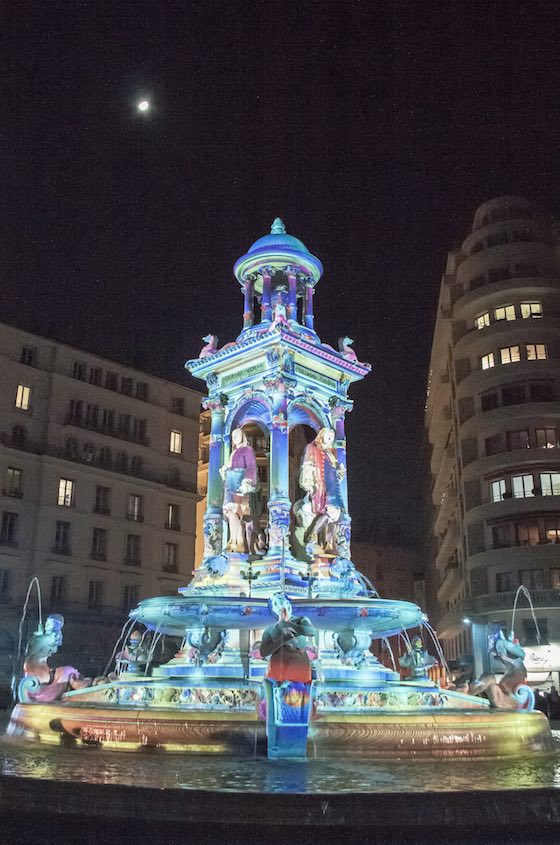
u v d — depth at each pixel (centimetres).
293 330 1602
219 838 588
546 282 5397
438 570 8069
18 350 5822
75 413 6022
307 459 1576
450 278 6084
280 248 1722
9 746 1013
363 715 961
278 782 686
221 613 1214
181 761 859
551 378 5191
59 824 610
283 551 1405
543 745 1052
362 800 599
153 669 1293
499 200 6112
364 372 1714
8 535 5394
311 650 1045
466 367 5712
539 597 4647
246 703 1059
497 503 4962
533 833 602
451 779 723
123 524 6012
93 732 967
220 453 1609
